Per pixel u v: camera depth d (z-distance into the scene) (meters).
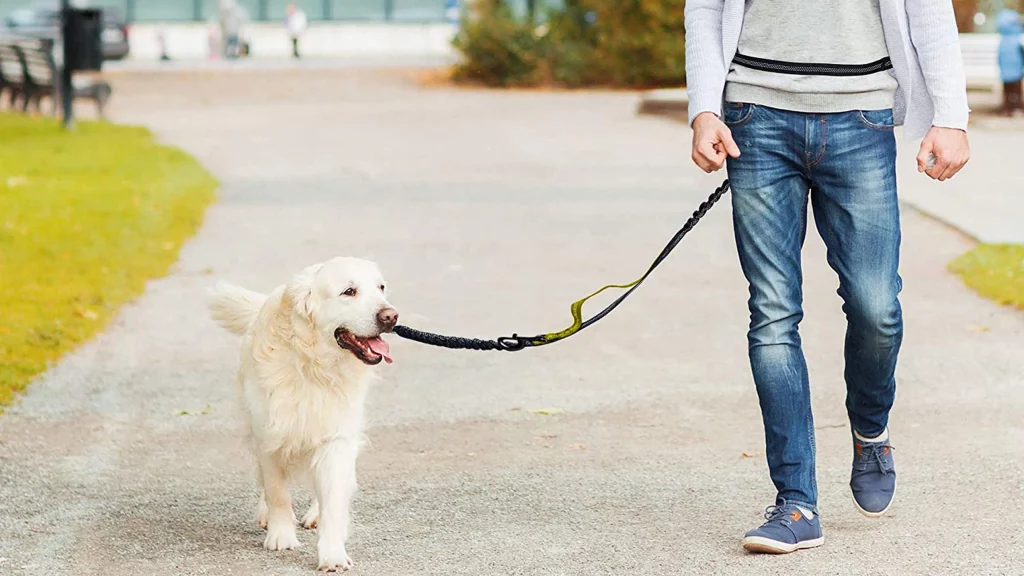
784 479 5.45
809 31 5.23
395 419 7.91
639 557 5.43
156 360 9.38
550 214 15.82
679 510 6.09
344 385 5.48
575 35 38.97
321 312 5.39
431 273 12.48
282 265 12.80
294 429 5.47
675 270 12.59
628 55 37.62
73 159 20.30
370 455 7.15
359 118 28.45
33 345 9.52
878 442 5.74
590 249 13.66
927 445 7.13
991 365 8.94
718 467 6.81
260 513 5.99
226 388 8.64
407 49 55.62
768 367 5.39
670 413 7.97
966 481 6.45
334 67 43.97
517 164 20.72
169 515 6.14
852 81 5.20
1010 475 6.53
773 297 5.39
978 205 15.42
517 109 30.62
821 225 5.49
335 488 5.44
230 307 6.11
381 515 6.09
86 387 8.61
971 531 5.69
